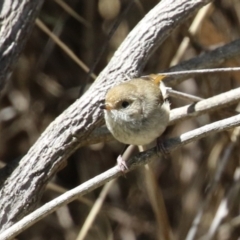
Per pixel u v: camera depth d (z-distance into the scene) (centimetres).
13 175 680
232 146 970
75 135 664
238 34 1087
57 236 1266
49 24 1209
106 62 1162
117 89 646
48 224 1267
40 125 1229
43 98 1233
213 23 1080
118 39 1152
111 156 1247
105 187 989
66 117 668
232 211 1166
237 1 1083
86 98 668
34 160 673
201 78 1145
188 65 774
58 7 1184
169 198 1246
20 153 1252
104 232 1243
